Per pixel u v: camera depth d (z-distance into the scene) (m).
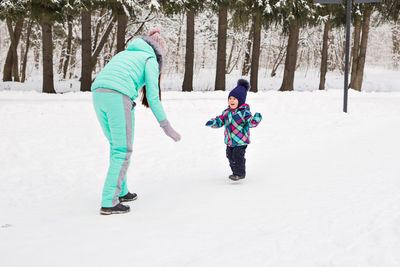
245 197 3.57
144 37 3.71
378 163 4.70
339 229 2.57
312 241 2.38
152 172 4.94
